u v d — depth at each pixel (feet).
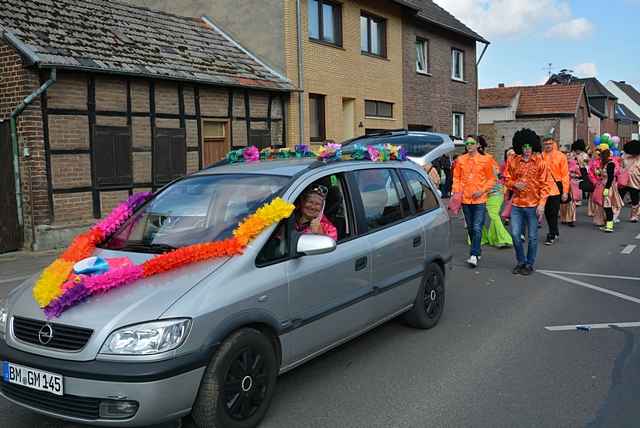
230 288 12.30
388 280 17.48
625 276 28.27
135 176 40.88
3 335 12.46
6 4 37.78
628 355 17.49
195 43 51.34
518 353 17.75
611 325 20.47
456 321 21.04
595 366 16.63
